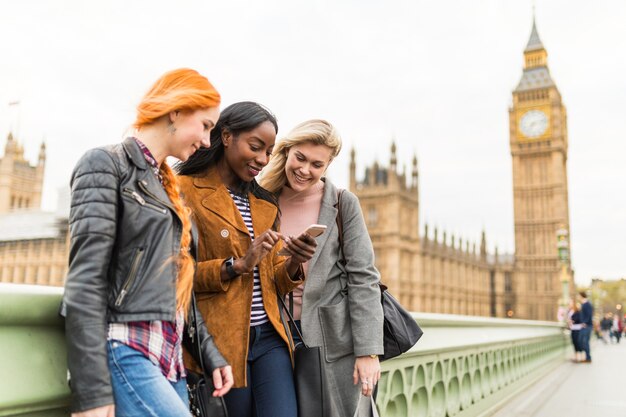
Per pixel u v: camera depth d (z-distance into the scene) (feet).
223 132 7.09
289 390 6.81
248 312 6.56
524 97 314.35
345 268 8.28
